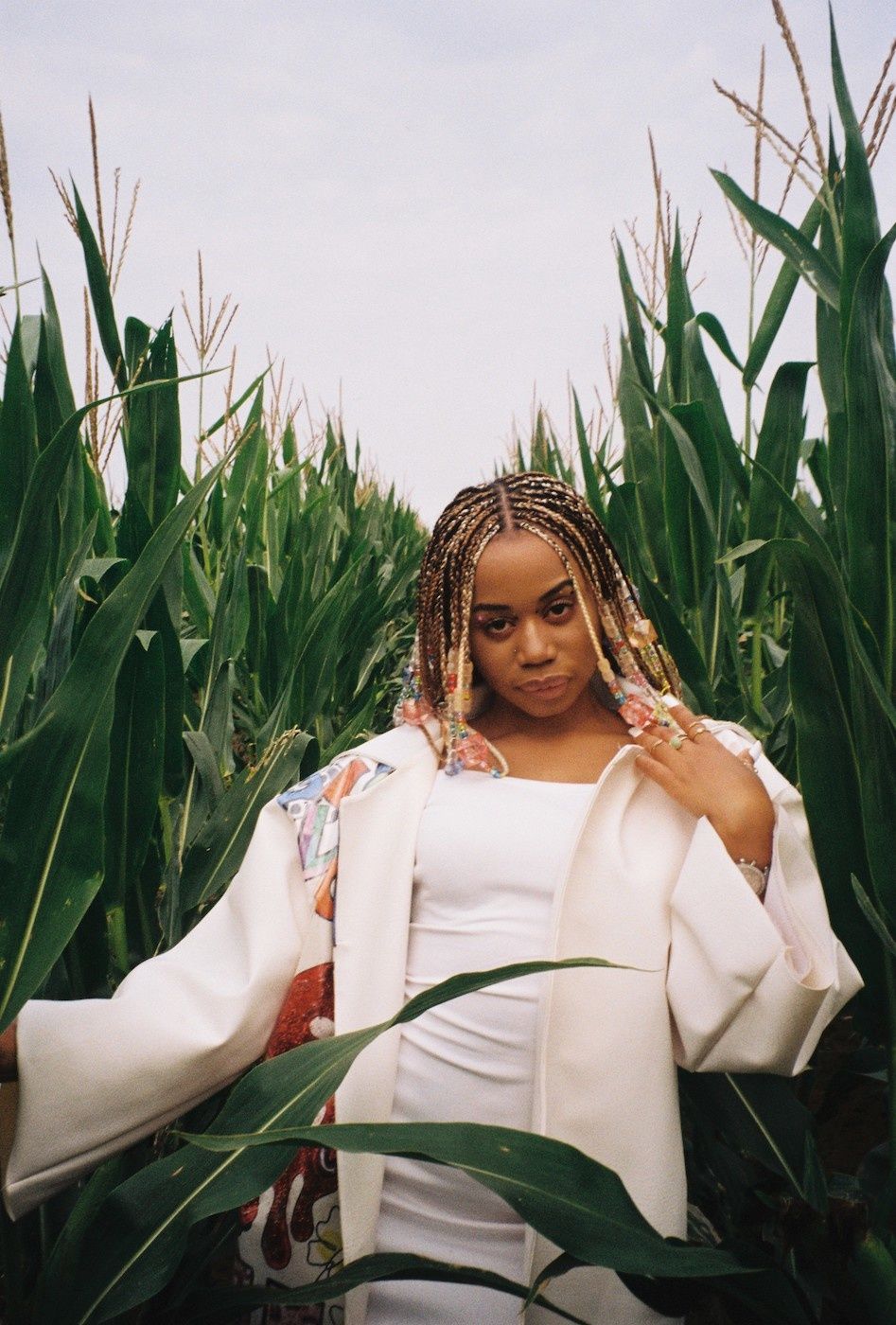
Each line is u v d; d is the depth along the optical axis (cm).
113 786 154
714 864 126
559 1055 128
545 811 139
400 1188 134
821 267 164
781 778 141
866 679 128
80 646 106
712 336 230
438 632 146
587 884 132
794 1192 138
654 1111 127
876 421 137
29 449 120
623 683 142
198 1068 129
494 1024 133
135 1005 129
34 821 106
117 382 193
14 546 112
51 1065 125
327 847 142
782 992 120
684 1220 127
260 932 134
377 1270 110
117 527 195
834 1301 127
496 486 140
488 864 137
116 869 156
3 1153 131
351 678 385
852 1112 220
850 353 137
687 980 126
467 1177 131
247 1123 109
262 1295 115
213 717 215
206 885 181
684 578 230
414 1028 138
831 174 175
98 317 189
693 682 208
